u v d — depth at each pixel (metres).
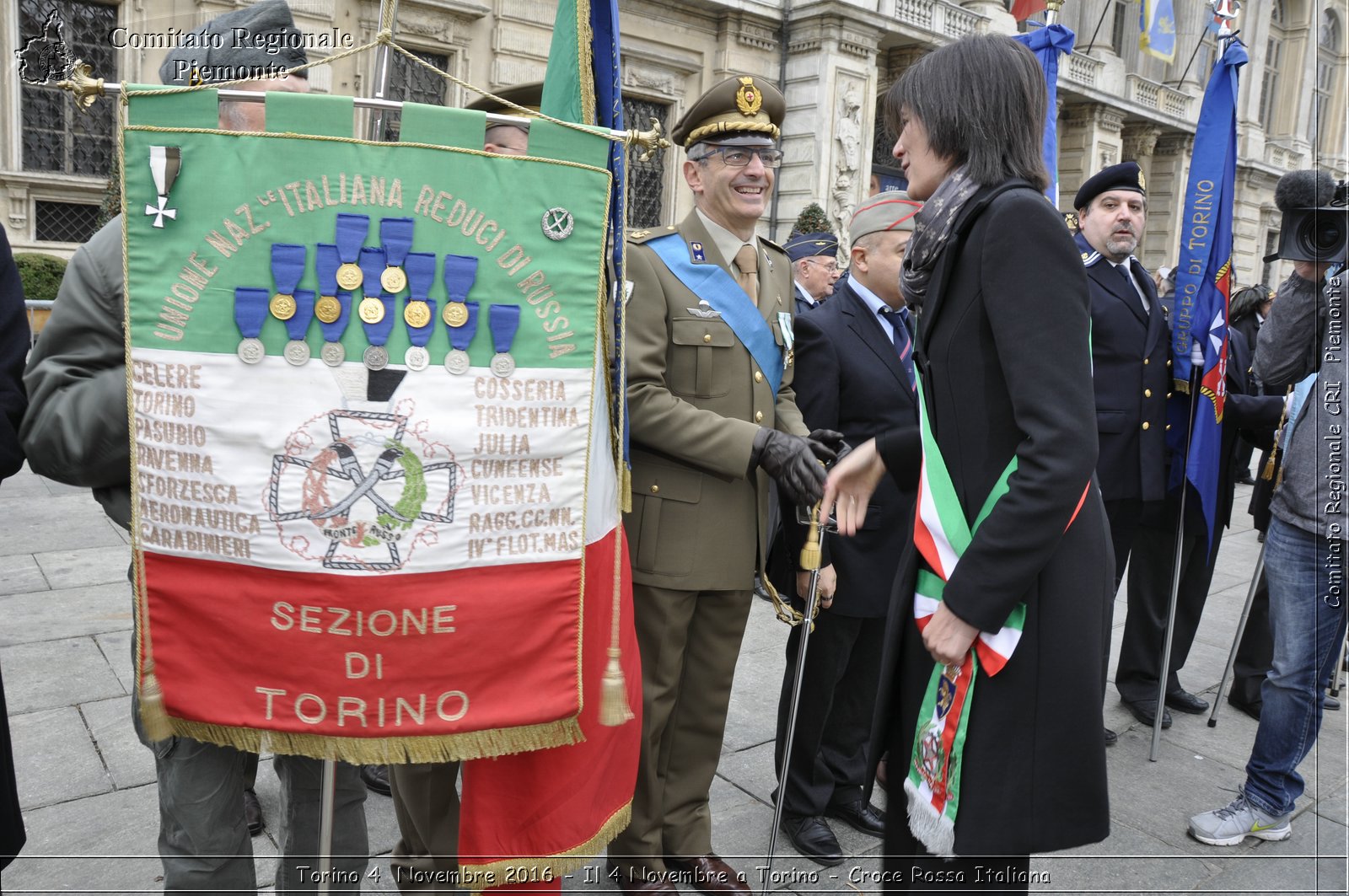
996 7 17.67
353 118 1.47
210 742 1.55
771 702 3.73
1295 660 2.76
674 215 15.47
